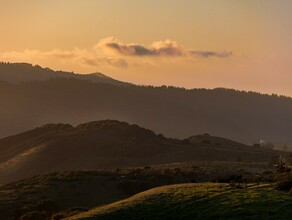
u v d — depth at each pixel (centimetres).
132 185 10025
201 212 5069
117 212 5475
